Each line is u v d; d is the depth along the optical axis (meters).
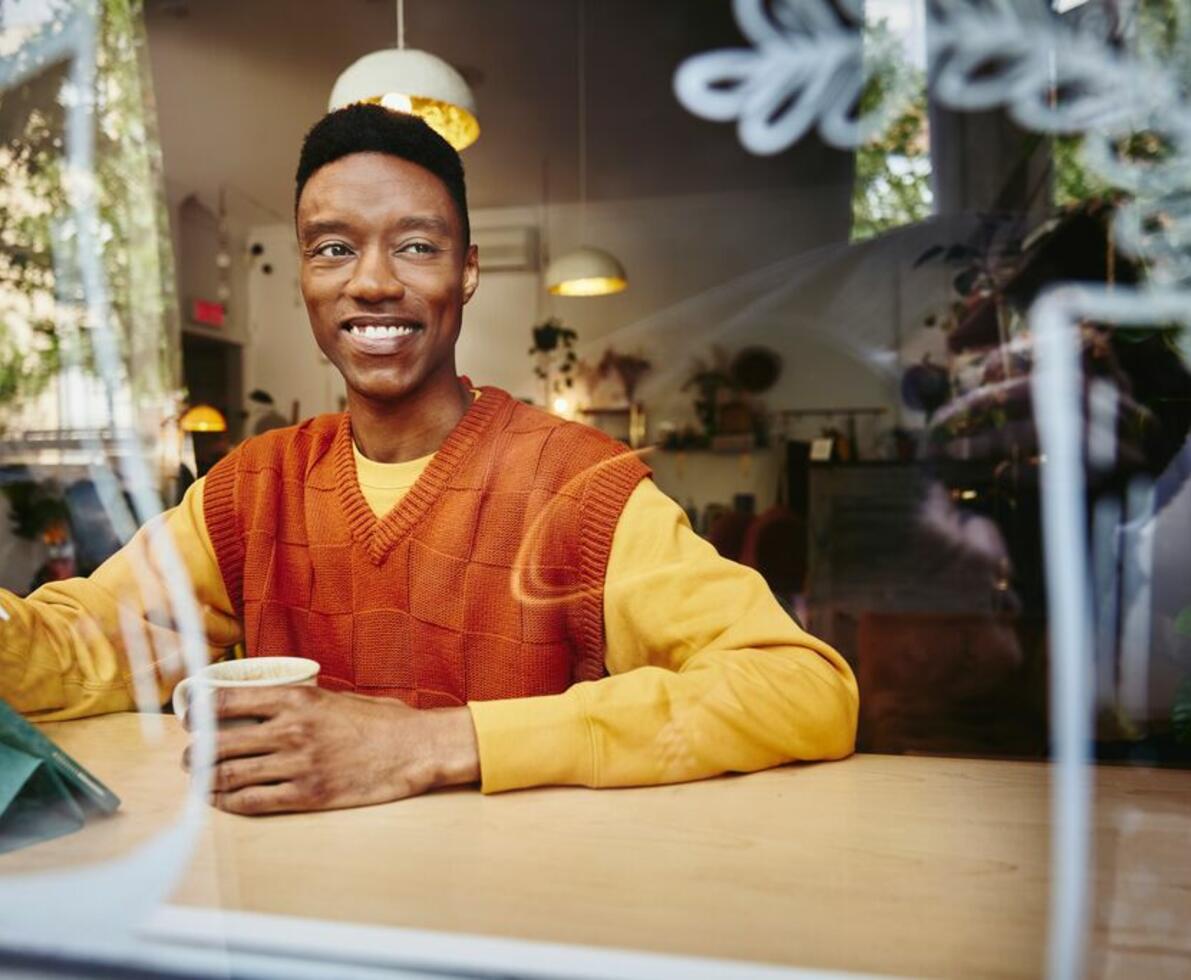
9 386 1.25
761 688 0.81
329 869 0.60
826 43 1.40
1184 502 1.28
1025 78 1.24
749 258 6.77
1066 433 1.30
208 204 7.11
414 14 4.20
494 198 6.98
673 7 4.01
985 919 0.53
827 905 0.55
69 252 1.36
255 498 1.17
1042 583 2.12
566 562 1.06
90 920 0.55
